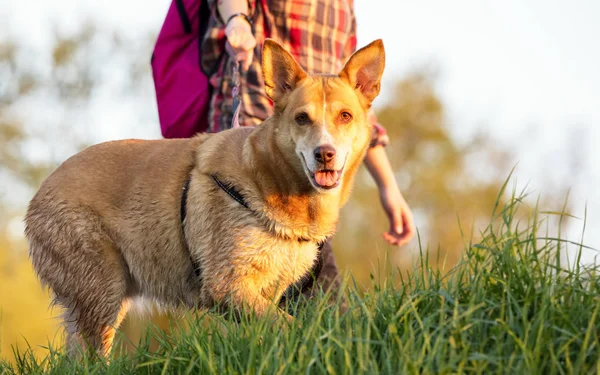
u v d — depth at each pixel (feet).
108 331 13.84
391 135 77.46
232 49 14.49
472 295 9.72
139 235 13.80
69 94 74.23
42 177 71.92
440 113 77.51
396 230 16.94
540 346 8.74
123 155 14.35
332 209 13.12
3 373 12.18
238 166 13.00
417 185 75.10
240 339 10.08
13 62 72.79
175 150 14.06
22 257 62.44
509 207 10.93
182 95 15.47
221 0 14.75
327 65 15.37
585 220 10.48
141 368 10.61
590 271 10.27
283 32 15.06
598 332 9.12
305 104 12.86
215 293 12.90
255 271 12.85
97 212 13.93
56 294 14.16
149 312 14.64
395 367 8.82
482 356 8.55
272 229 12.77
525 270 9.99
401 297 10.14
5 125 71.46
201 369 9.59
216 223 12.99
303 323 10.35
